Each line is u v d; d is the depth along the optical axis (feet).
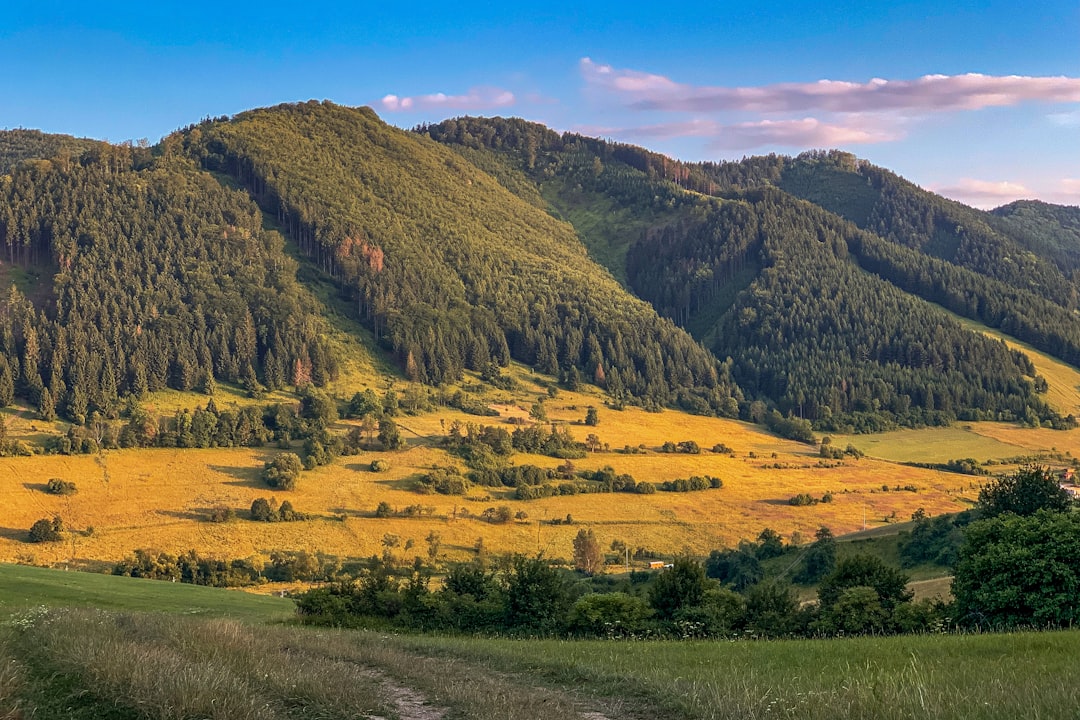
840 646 83.41
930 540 257.34
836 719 42.91
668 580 146.61
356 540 431.43
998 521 126.72
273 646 74.84
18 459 478.59
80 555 379.35
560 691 63.41
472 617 147.84
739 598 144.97
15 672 46.83
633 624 136.05
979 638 82.02
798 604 150.71
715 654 83.20
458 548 430.20
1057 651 69.10
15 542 387.75
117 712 43.73
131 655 53.16
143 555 365.40
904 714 42.06
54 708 43.75
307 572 377.30
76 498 444.96
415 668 72.02
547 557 424.46
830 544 278.26
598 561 395.96
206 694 45.39
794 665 71.26
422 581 163.43
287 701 51.67
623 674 67.87
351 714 51.01
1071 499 200.13
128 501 450.71
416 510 471.21
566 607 149.38
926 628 123.54
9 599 158.40
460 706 56.24
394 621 151.02
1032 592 112.57
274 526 439.22
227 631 75.82
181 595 202.80
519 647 98.12
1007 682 49.03
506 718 50.60
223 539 415.85
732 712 48.49
